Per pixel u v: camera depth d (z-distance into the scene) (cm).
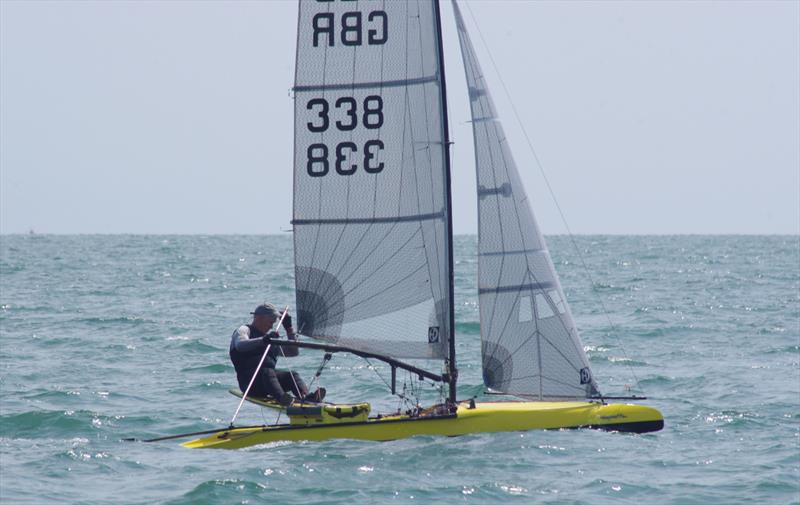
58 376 9550
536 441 6397
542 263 6656
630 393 8731
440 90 6431
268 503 5291
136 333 13062
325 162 6556
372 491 5459
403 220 6506
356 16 6481
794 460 6166
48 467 5984
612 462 6034
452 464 5934
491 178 6656
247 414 7806
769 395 8506
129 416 7619
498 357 6662
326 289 6600
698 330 13388
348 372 9831
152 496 5391
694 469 5938
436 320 6519
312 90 6538
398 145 6488
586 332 13138
